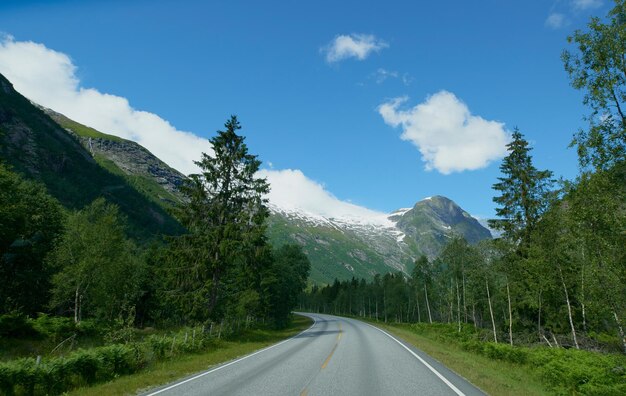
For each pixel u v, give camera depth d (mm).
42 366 11031
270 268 47750
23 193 37812
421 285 80875
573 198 15336
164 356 17328
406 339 28797
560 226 21703
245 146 31219
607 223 13961
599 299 15727
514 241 28953
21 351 19281
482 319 48312
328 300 151375
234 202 30734
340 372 12586
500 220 30750
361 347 21453
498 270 28688
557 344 26188
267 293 48156
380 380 11102
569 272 22844
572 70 14562
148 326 47500
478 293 39344
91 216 39812
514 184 30641
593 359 13766
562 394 11359
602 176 13742
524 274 26281
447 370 13383
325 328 43562
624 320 14836
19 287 38875
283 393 9344
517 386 11422
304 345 23109
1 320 22891
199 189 29344
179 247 28266
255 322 47938
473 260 32219
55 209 41594
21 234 35625
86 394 10219
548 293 26328
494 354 20422
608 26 13969
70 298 40750
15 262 37438
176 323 47219
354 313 138000
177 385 10883
